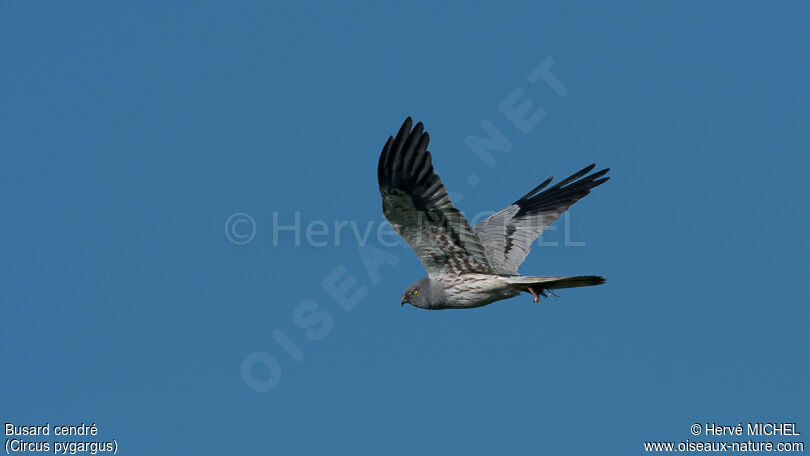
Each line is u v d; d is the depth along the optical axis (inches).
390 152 460.4
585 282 517.0
